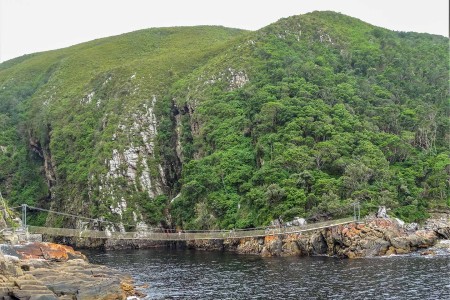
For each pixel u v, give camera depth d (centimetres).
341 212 10769
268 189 11806
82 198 16625
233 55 18125
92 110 19750
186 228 13900
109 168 16400
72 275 6331
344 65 17125
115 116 18112
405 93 16025
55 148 19325
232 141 14875
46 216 18888
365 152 12656
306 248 10475
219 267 9319
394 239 9875
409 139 13500
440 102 15700
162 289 7344
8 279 5612
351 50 17825
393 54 17612
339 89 15250
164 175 16650
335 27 19188
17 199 19638
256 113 15100
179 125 17438
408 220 11031
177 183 16288
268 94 15288
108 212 15438
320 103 14425
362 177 11662
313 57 17250
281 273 8238
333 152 12412
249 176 13562
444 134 14075
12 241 8038
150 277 8425
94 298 6106
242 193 13212
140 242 14362
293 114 14075
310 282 7325
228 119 15650
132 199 15725
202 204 13700
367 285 6894
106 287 6262
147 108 18050
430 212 11494
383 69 17088
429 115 14475
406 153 13075
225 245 12381
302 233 10675
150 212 15475
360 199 11144
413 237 10050
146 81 19262
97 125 19075
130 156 16625
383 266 8331
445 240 10538
